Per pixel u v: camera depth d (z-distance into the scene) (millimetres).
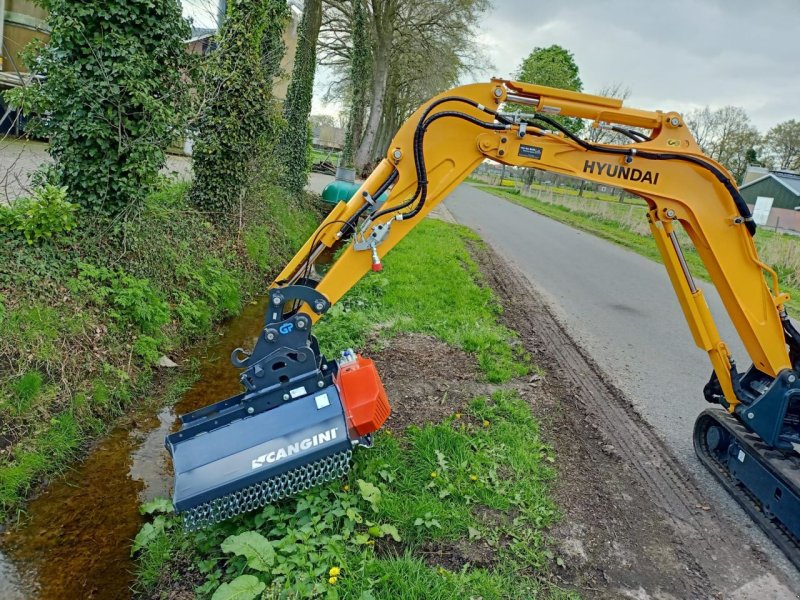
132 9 6121
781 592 3467
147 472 4418
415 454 4340
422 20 28719
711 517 4148
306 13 15258
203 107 8797
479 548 3486
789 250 16656
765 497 4098
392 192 3775
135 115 6418
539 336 7945
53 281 5539
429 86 34188
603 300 10703
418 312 8141
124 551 3576
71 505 3961
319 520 3465
